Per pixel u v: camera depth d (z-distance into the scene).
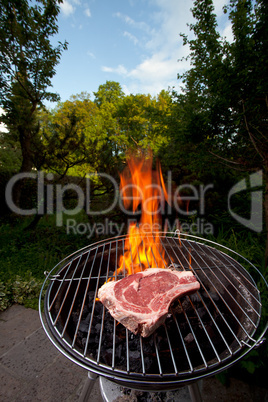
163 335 1.24
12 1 3.92
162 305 1.13
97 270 1.87
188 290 1.24
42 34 4.47
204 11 1.99
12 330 2.25
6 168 6.55
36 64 4.68
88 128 16.39
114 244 2.04
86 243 4.20
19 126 4.76
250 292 1.24
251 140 2.09
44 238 4.38
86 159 4.21
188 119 2.39
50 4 4.19
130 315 1.06
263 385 1.65
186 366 1.14
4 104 4.46
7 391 1.66
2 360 1.90
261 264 2.48
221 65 1.86
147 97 14.51
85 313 1.47
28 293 2.76
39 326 2.30
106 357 1.13
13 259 3.56
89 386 1.23
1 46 4.22
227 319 1.38
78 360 0.91
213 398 1.58
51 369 1.83
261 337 0.94
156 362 1.13
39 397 1.62
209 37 1.98
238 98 1.88
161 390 0.92
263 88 1.67
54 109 21.19
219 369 0.86
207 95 2.39
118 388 1.30
